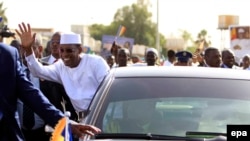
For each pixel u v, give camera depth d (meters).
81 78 6.40
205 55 9.59
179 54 10.41
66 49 6.31
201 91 4.80
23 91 3.85
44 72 6.50
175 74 5.09
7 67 3.79
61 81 6.57
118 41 22.36
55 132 3.78
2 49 3.82
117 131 4.44
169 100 4.71
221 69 5.38
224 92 4.80
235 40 28.88
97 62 6.41
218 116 4.54
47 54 9.84
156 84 4.91
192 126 4.45
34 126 6.81
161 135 4.38
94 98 4.90
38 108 3.82
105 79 5.19
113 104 4.70
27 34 6.28
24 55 6.51
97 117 4.57
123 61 11.64
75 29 65.81
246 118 4.51
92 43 68.94
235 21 57.91
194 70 5.25
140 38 82.12
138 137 4.36
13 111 3.79
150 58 11.70
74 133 3.94
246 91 4.83
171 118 4.54
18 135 3.81
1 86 3.77
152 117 4.56
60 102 6.82
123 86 4.91
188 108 4.63
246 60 13.99
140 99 4.75
